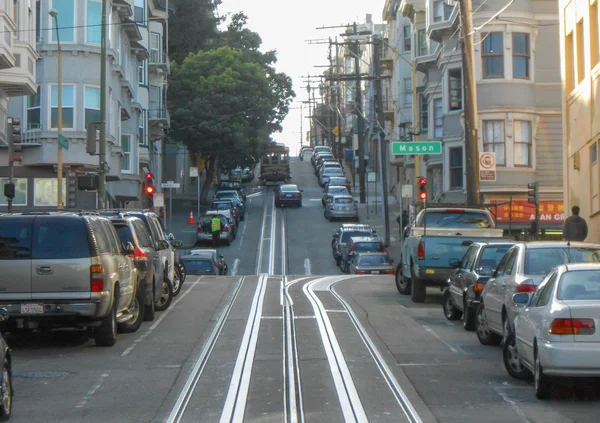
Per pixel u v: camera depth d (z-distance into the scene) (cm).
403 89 8294
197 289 3180
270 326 2142
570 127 3378
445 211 2764
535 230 3275
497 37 4553
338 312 2433
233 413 1193
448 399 1276
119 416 1190
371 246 4928
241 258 5750
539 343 1220
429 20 5228
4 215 1714
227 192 7881
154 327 2153
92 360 1655
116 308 1842
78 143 4356
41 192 4506
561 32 3456
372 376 1464
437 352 1725
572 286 1241
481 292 1952
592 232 3072
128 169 5819
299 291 3136
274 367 1559
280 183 10994
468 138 3052
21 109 4372
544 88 4597
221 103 8500
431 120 5659
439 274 2541
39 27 4341
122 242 2123
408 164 7588
